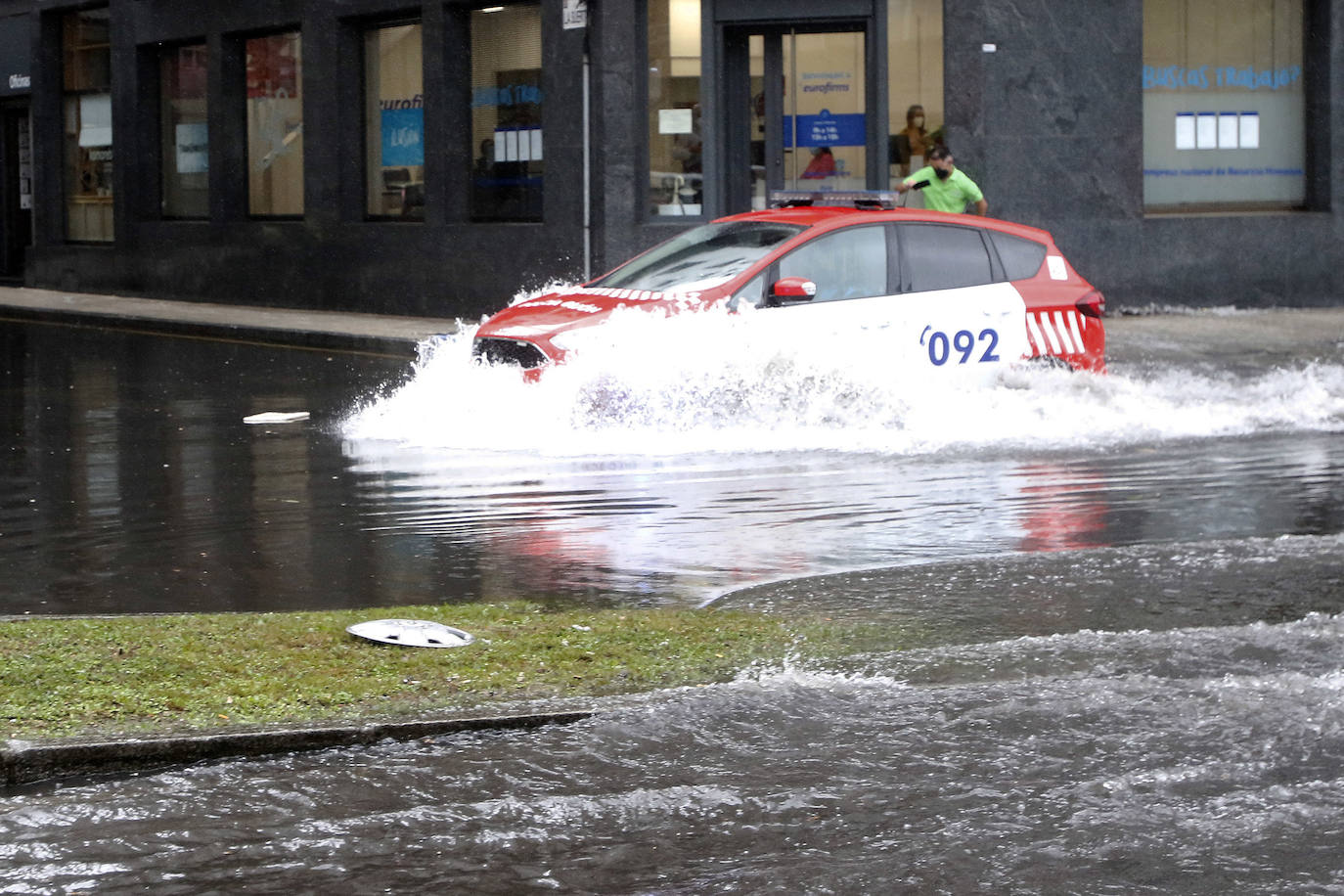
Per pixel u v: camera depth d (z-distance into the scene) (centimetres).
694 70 2986
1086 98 2966
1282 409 1920
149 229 3966
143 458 1656
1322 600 1030
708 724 783
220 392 2227
